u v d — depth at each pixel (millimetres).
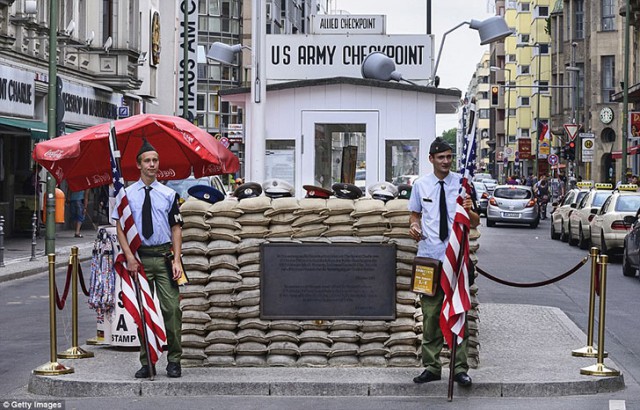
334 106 15328
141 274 10281
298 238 10945
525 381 10188
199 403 9742
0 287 20719
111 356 11695
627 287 21109
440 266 9953
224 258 10945
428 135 15242
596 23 71062
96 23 41969
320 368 10867
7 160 34031
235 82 93000
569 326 14250
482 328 13969
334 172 15414
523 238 39188
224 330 10953
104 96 43781
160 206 10250
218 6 91500
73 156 12820
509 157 125438
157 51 55375
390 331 10945
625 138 47406
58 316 16359
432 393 10078
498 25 16938
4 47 31750
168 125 13031
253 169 14125
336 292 10945
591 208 30641
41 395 10211
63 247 30359
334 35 16500
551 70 93562
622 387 10547
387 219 10914
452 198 10031
